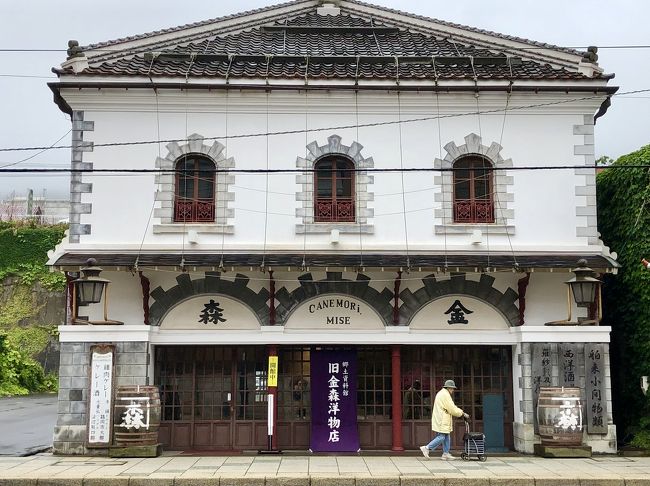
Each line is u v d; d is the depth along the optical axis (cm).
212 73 1852
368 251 1838
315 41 2244
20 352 3712
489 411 1873
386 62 2019
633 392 1916
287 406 1897
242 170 1753
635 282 1900
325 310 1867
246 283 1859
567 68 2023
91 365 1767
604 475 1468
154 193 1855
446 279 1877
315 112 1895
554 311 1867
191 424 1875
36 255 4059
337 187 1898
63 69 1836
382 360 1916
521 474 1482
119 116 1872
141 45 2078
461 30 2222
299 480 1434
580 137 1908
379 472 1508
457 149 1895
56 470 1516
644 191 1889
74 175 1850
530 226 1878
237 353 1909
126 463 1620
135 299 1839
